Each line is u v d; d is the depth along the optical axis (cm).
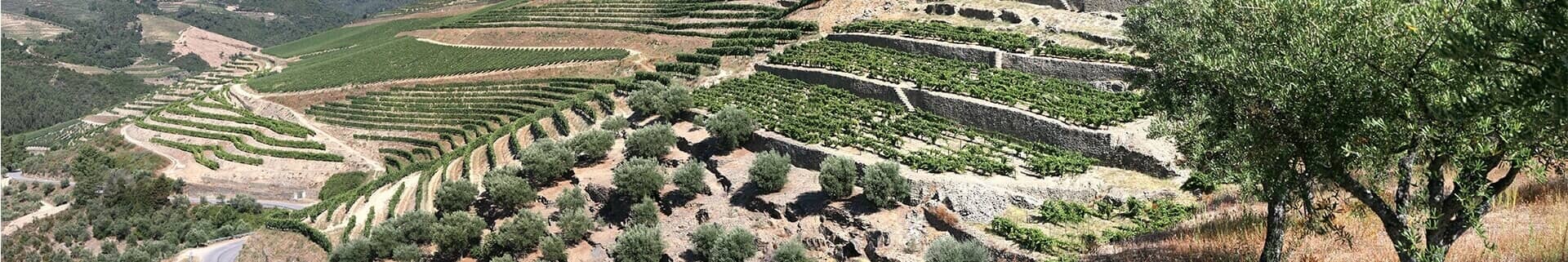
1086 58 7850
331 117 14188
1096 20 8800
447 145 11694
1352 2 2550
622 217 6244
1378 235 2841
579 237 6188
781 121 7294
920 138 6775
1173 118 3259
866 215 5191
